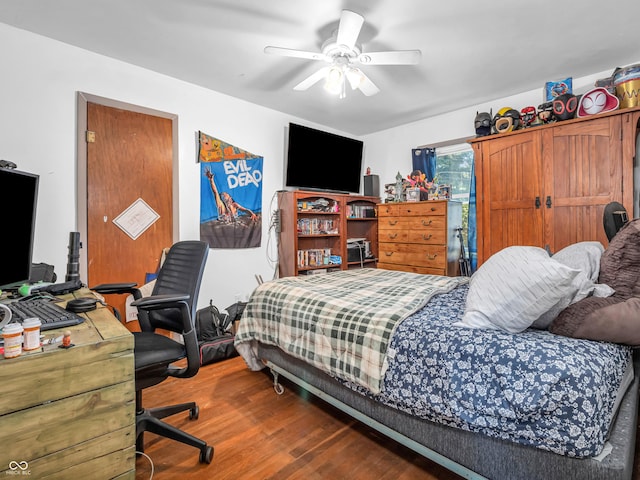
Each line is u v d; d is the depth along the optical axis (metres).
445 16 2.03
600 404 0.96
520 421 1.02
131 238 2.73
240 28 2.18
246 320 2.23
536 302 1.18
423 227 3.55
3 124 2.16
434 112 3.79
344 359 1.51
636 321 1.08
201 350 2.57
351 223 4.54
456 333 1.24
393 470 1.44
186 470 1.45
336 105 3.57
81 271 2.47
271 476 1.41
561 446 0.96
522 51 2.46
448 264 3.41
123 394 1.01
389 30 2.18
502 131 2.91
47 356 0.87
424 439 1.31
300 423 1.80
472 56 2.52
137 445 1.53
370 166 4.66
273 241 3.76
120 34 2.26
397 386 1.32
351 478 1.40
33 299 1.47
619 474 0.90
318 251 3.88
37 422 0.86
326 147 4.03
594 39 2.30
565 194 2.56
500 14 2.02
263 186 3.65
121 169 2.66
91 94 2.49
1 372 0.80
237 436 1.69
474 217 3.73
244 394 2.13
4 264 1.31
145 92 2.77
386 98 3.36
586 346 1.08
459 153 3.96
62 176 2.39
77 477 0.92
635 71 2.29
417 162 3.99
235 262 3.44
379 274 2.73
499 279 1.31
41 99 2.29
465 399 1.12
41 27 2.18
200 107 3.12
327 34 2.25
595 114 2.41
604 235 2.40
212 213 3.23
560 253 1.82
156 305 1.36
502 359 1.08
